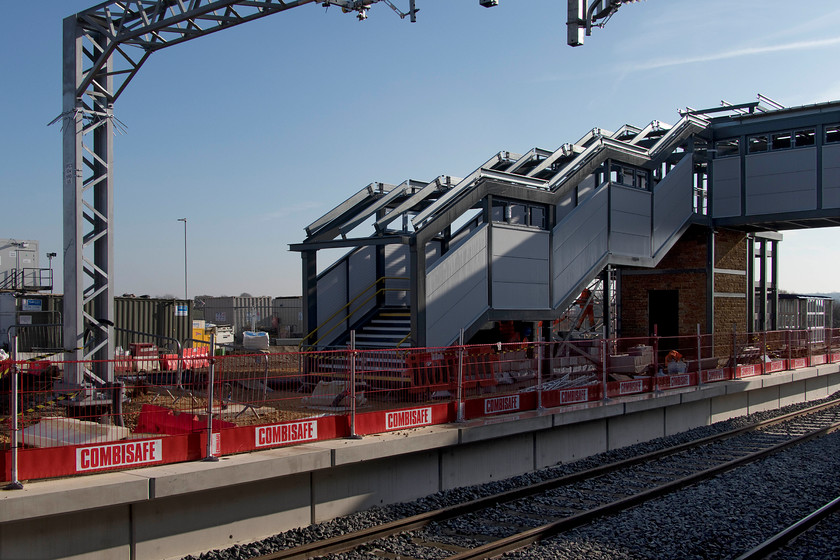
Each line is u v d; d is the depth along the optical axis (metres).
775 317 28.86
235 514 8.14
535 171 18.08
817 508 9.73
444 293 15.15
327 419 9.58
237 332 49.75
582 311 25.20
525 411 12.43
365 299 19.02
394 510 9.46
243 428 8.66
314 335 17.30
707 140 23.42
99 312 11.95
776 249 29.05
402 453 9.70
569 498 10.22
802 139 23.06
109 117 11.91
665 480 11.38
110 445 7.56
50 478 7.15
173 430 9.78
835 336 25.42
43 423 8.94
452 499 10.12
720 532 8.53
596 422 13.70
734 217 22.70
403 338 15.98
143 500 7.14
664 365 18.62
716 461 12.96
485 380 12.18
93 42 11.91
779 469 12.11
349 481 9.37
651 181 21.16
